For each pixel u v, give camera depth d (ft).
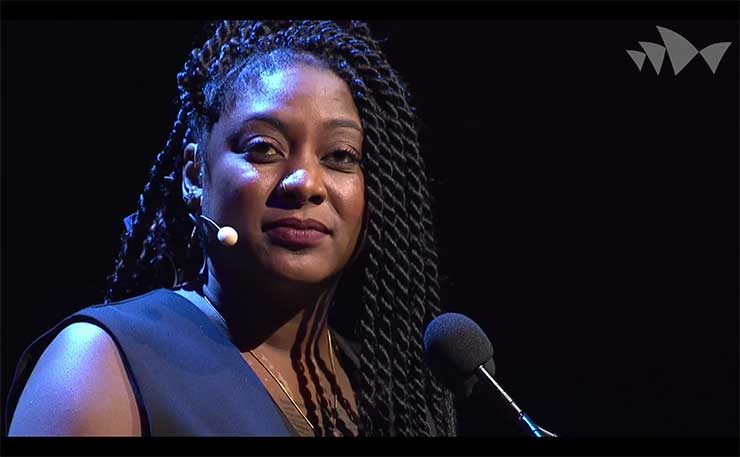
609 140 44.91
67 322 17.44
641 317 44.73
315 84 19.71
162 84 39.58
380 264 21.06
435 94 43.70
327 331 21.04
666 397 44.32
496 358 43.86
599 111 44.68
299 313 19.98
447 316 20.15
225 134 19.33
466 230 44.21
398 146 21.09
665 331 44.68
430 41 43.62
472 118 44.04
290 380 19.76
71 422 15.71
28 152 39.32
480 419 40.34
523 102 44.39
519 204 44.47
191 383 17.28
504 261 44.32
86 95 39.60
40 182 39.29
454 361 19.52
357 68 20.88
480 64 43.80
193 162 20.18
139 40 39.68
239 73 19.85
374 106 20.43
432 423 21.81
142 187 39.32
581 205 44.80
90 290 38.93
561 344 44.19
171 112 39.32
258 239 18.88
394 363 21.18
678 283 45.29
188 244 21.43
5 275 38.52
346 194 19.51
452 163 44.01
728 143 44.62
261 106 19.22
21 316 38.45
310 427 19.30
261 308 19.70
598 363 44.39
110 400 16.24
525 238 44.45
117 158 39.58
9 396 17.24
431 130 43.60
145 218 21.90
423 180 21.89
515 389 43.65
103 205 39.40
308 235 18.98
